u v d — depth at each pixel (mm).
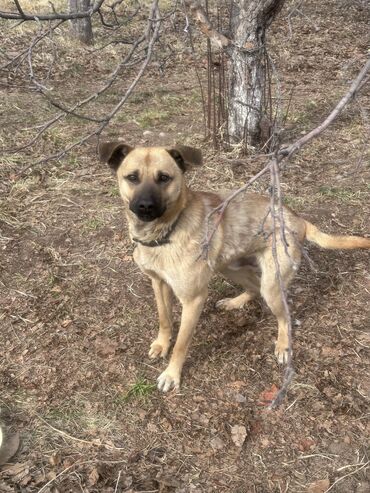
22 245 1497
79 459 925
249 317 1271
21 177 1812
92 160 1949
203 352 1167
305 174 1867
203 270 1022
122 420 1006
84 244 1513
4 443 944
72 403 1036
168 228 983
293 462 933
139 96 2570
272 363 1136
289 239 1100
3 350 1161
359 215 1629
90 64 3018
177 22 3027
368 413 1012
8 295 1320
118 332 1214
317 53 3252
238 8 1782
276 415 1015
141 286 1358
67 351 1157
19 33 3305
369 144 1984
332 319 1246
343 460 934
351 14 3957
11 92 2516
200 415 1017
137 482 883
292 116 2270
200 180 1826
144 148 1018
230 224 1079
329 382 1081
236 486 890
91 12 862
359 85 613
